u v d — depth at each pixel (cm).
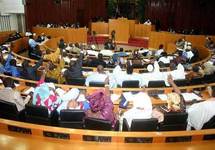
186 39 1648
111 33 1728
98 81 716
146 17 2175
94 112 457
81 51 1203
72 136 371
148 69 864
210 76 789
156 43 1709
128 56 1276
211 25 2084
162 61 1036
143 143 370
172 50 1519
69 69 850
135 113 467
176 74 780
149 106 471
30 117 479
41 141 365
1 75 704
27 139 368
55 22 2127
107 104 464
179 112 472
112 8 2255
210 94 637
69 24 2091
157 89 648
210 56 1159
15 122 387
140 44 1798
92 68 938
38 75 843
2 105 491
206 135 377
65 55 1169
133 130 424
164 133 372
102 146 360
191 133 375
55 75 823
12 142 360
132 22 1847
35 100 518
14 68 822
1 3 1694
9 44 1362
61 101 527
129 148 358
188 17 2122
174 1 2109
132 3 2219
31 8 1944
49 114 486
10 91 524
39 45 1305
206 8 2069
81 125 456
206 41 1595
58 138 374
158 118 464
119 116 525
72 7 2166
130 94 623
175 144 369
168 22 2153
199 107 479
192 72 853
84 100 528
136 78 752
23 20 1892
